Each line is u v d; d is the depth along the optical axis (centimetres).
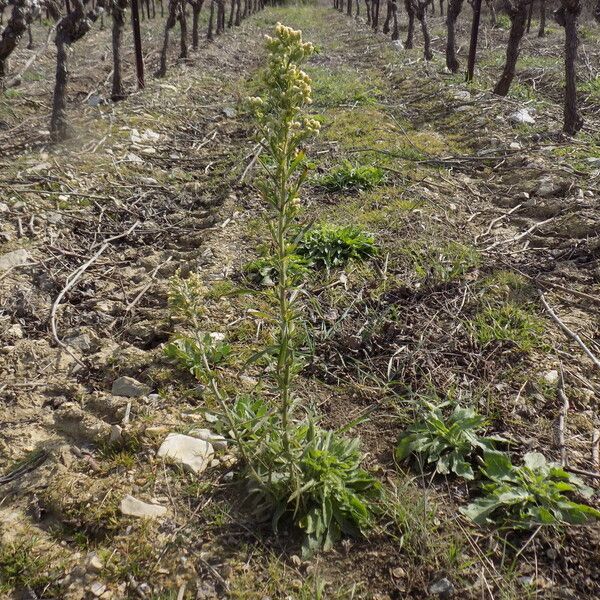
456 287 434
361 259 473
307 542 252
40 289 470
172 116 934
